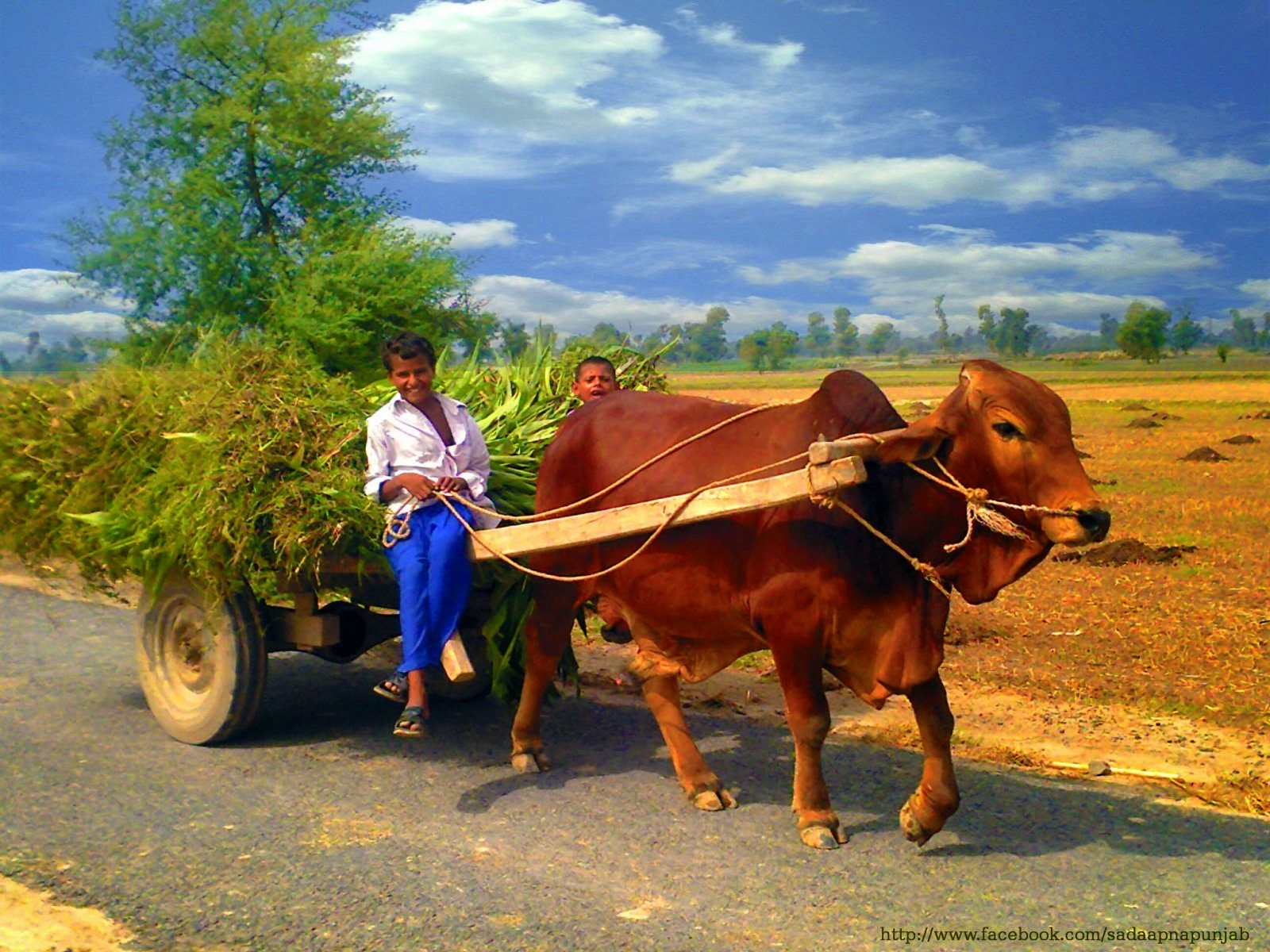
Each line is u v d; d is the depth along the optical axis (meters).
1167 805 5.25
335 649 6.50
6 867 4.39
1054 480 4.31
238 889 4.20
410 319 9.07
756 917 3.99
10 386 6.73
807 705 4.82
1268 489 19.02
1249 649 8.48
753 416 5.28
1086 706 7.09
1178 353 182.62
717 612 5.17
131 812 5.01
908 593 4.72
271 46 9.98
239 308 9.65
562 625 5.85
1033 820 5.01
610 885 4.27
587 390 6.82
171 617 6.30
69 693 7.32
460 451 5.66
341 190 10.33
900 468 4.73
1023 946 3.77
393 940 3.80
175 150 10.11
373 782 5.51
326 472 5.62
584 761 5.98
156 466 6.08
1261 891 4.23
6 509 6.70
